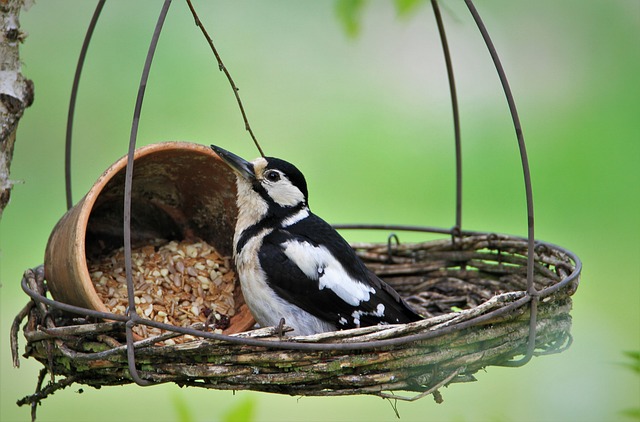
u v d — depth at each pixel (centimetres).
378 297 749
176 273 788
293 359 598
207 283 791
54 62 1273
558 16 1396
